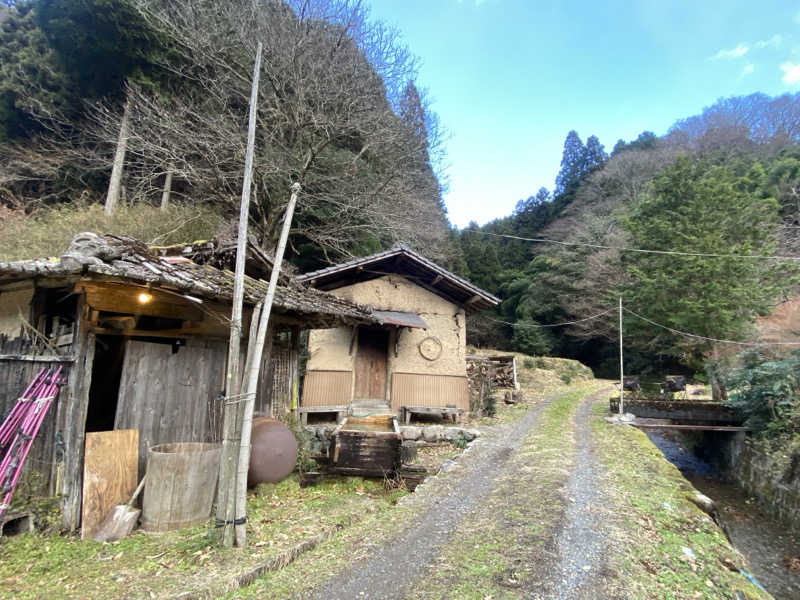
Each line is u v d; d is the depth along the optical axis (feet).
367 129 49.39
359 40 50.47
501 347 106.42
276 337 23.94
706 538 15.10
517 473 22.50
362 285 38.29
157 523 14.15
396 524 15.58
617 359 92.94
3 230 35.99
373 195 51.11
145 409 15.90
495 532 14.80
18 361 15.62
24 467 14.46
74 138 47.70
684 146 118.73
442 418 38.27
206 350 18.34
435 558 12.82
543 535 14.44
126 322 15.72
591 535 14.58
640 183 110.83
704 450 46.57
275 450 19.19
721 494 35.70
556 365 84.53
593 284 85.76
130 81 43.93
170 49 47.03
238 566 11.91
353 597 10.57
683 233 54.03
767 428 34.73
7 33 46.47
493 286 117.70
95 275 12.76
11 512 13.07
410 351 38.29
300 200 47.67
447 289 40.09
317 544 14.20
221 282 16.79
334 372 35.70
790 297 52.11
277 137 47.80
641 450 28.58
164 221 41.75
